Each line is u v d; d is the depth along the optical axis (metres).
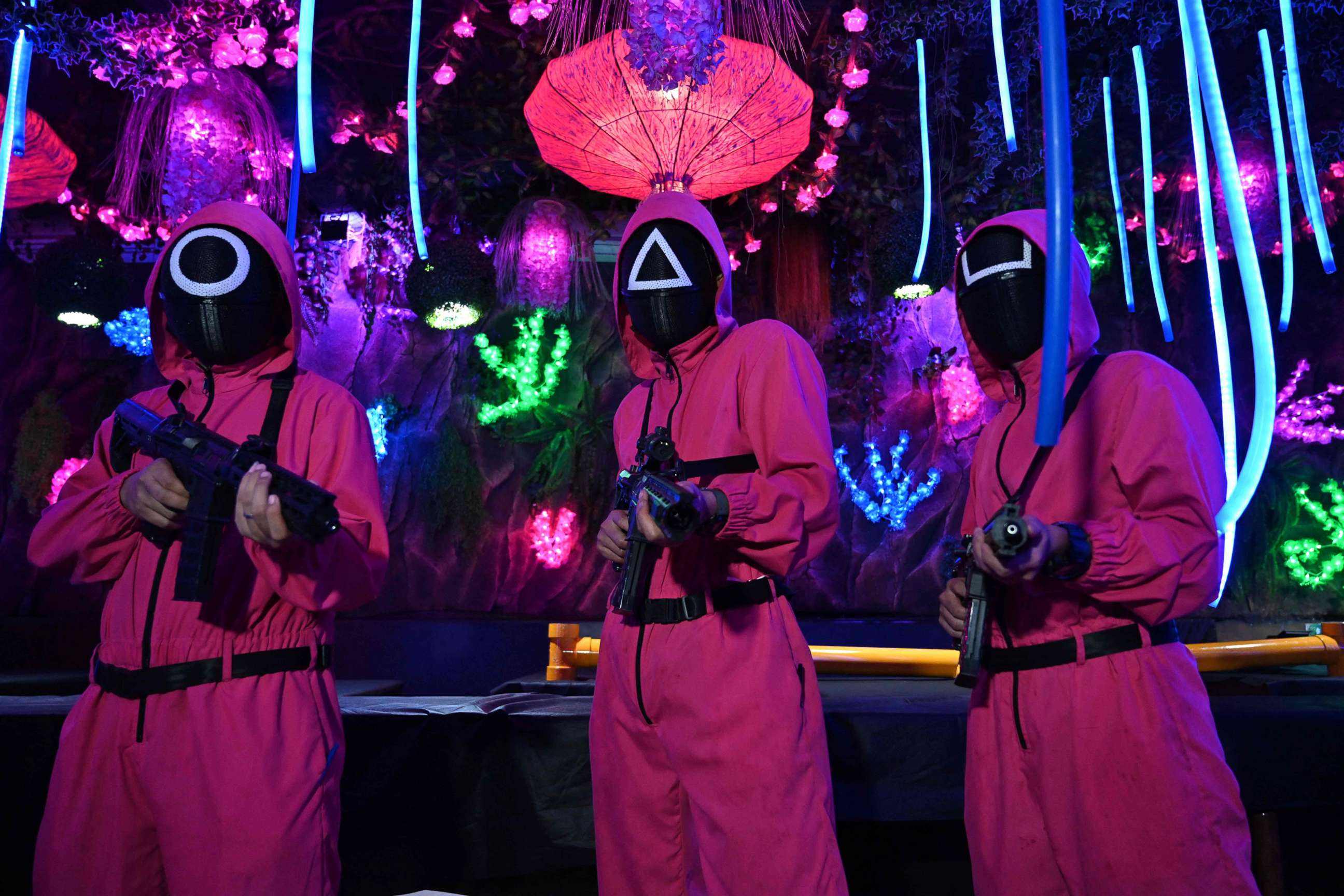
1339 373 5.48
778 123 3.79
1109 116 4.31
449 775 2.18
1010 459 1.61
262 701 1.46
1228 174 1.49
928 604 5.46
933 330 5.80
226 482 1.40
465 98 5.16
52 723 2.13
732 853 1.47
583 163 4.07
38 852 1.48
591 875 2.29
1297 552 5.39
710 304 1.82
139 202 4.95
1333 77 4.86
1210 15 4.62
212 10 4.31
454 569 5.48
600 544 1.63
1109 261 5.58
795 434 1.64
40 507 5.40
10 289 5.63
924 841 2.37
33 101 5.16
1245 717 2.22
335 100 5.14
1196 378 5.57
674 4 3.28
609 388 5.71
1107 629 1.42
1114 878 1.34
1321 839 2.33
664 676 1.57
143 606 1.50
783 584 1.69
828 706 2.47
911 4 4.61
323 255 5.59
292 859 1.40
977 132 5.10
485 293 5.02
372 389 5.67
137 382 5.61
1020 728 1.47
